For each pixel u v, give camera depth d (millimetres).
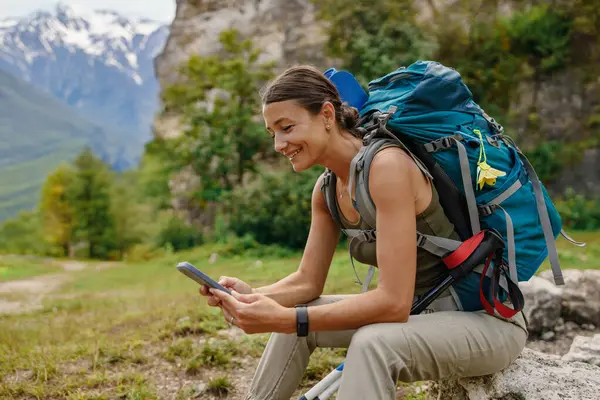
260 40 32469
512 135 23859
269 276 11867
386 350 2094
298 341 2549
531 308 5008
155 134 33625
